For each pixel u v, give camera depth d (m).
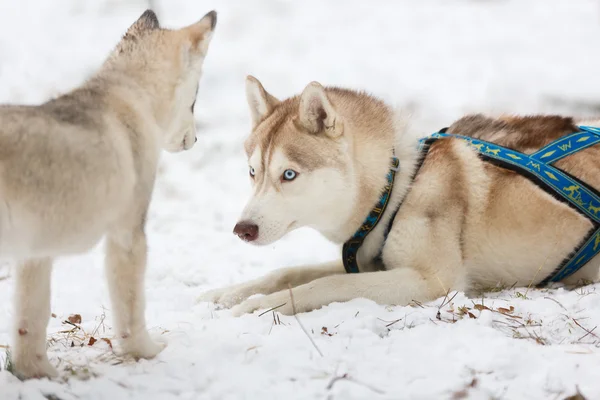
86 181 3.38
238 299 5.43
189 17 20.09
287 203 5.12
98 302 5.50
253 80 5.68
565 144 5.50
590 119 6.45
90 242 3.54
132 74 4.32
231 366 3.74
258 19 20.45
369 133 5.35
